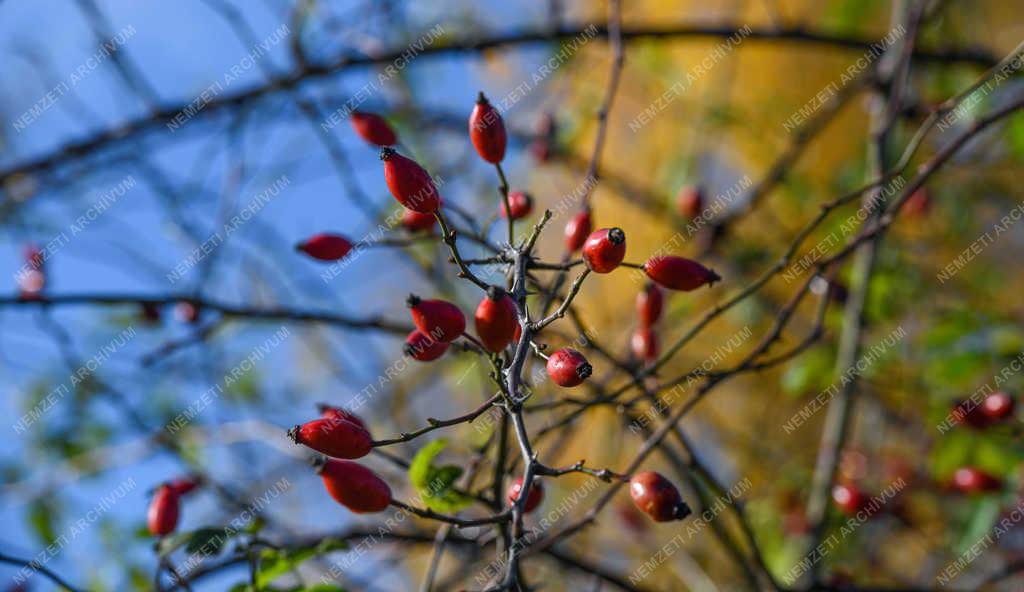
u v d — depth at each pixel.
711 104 6.51
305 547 2.87
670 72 5.83
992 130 5.35
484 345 2.17
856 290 4.26
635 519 5.27
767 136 6.50
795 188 6.07
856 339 4.27
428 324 2.23
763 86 8.34
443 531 3.01
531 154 5.67
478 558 3.79
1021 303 6.78
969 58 4.95
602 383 3.71
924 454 5.44
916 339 5.24
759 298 5.53
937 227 6.30
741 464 6.53
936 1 5.24
